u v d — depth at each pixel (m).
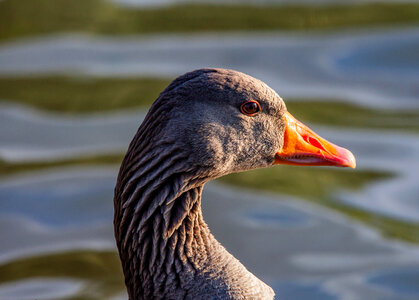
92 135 16.45
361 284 11.98
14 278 12.12
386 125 16.95
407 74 18.94
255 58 19.45
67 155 15.70
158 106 8.19
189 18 21.45
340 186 14.93
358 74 19.03
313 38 20.30
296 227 13.52
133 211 8.36
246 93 8.34
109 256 12.77
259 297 8.55
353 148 16.09
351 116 17.30
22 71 18.80
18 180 14.79
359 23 21.02
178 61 19.23
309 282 12.08
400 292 11.76
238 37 20.45
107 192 14.44
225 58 19.42
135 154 8.25
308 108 17.50
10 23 21.06
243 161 8.59
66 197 14.32
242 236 13.27
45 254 12.79
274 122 8.68
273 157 8.81
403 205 14.23
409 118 17.25
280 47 19.84
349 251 12.88
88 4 22.19
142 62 19.25
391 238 13.23
